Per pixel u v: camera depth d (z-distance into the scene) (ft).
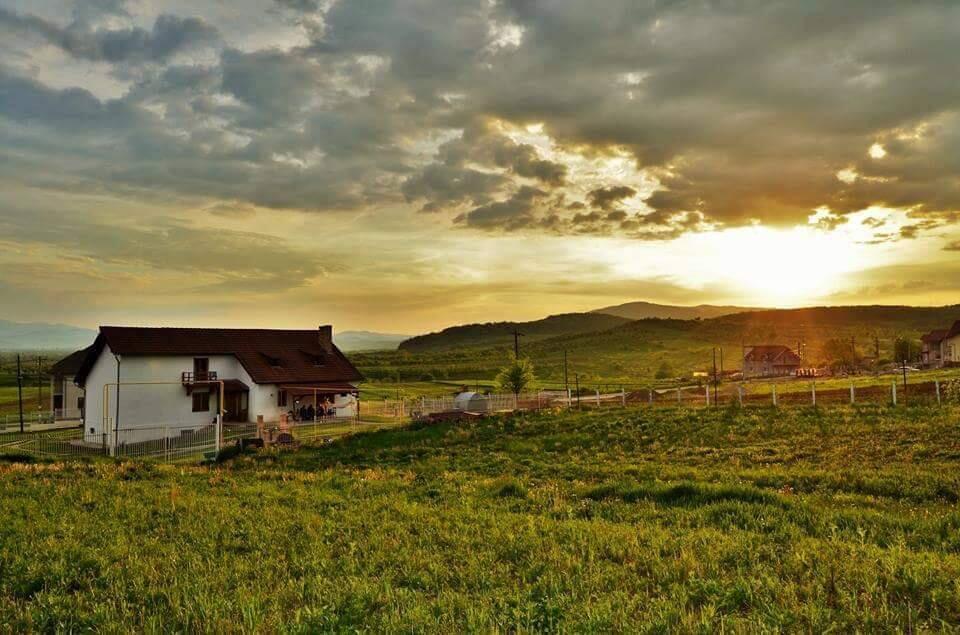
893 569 29.53
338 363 208.85
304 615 25.27
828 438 91.40
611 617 24.38
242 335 200.95
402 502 55.57
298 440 133.28
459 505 55.06
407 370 446.60
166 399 177.58
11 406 268.21
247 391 189.16
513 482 63.98
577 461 90.38
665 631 23.00
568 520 45.85
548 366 579.48
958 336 351.46
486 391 286.66
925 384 161.68
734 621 23.49
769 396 172.65
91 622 25.85
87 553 36.83
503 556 36.04
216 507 52.90
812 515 44.86
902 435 86.74
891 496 55.26
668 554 35.22
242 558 36.09
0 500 55.98
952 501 52.13
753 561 32.45
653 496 56.03
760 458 80.84
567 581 29.48
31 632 24.79
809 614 24.31
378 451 114.42
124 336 175.83
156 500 56.75
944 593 26.12
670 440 103.35
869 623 23.72
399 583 31.55
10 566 34.01
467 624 24.00
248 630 23.76
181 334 187.83
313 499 58.70
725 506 48.67
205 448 132.16
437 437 124.47
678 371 538.88
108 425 162.81
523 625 24.09
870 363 395.96
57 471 81.71
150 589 29.60
